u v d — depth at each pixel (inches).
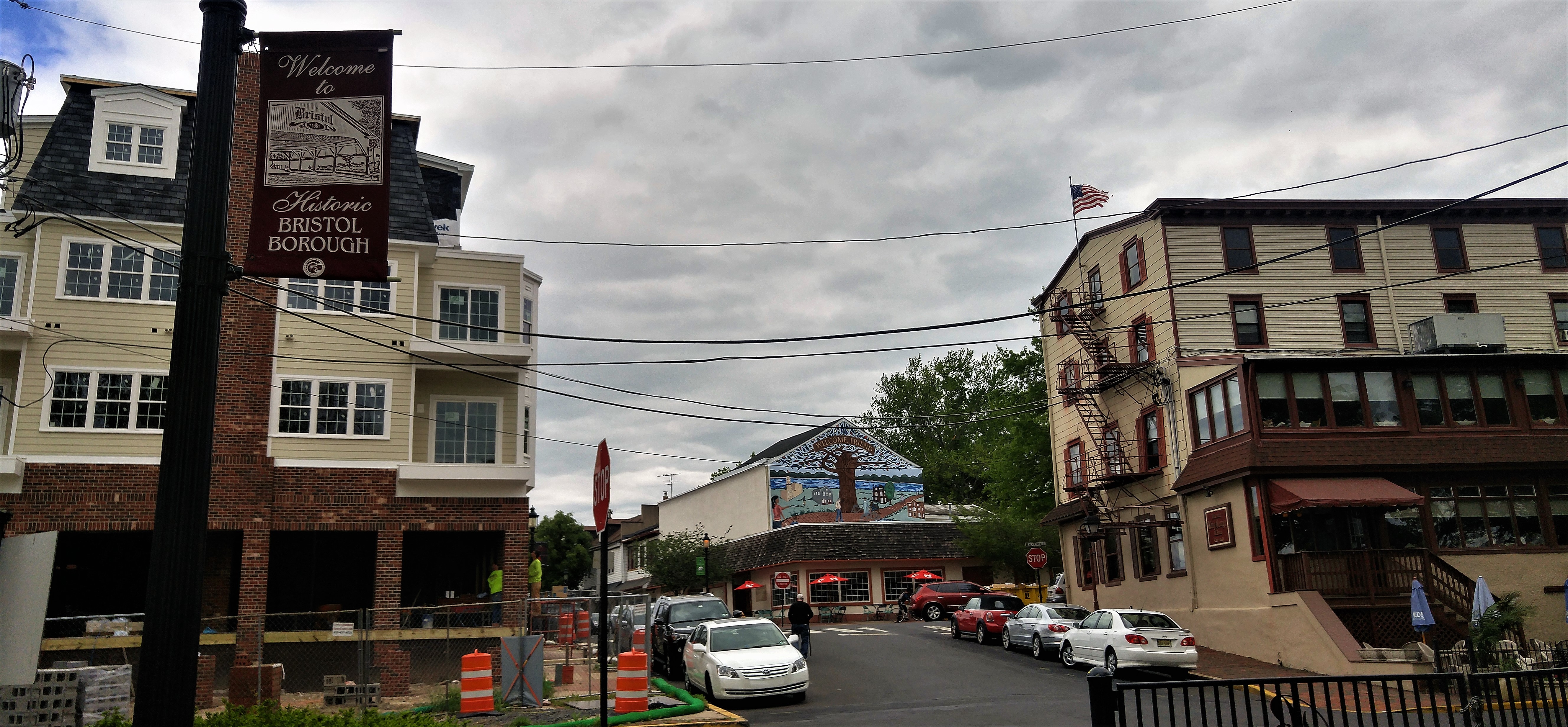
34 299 959.0
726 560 2138.3
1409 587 962.7
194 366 276.1
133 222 995.9
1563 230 1305.4
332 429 1016.2
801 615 1088.8
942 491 2982.3
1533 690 375.6
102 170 1007.0
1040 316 1478.8
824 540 1942.7
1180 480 1150.3
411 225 1093.8
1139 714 333.4
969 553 1918.1
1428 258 1269.7
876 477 2208.4
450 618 974.4
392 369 1048.2
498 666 978.1
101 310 975.6
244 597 943.0
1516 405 1072.8
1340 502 958.4
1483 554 1014.4
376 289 1056.2
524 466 1040.2
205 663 866.1
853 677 946.1
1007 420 2372.0
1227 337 1202.6
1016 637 1120.8
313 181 353.4
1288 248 1243.8
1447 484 1032.8
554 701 780.0
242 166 1029.8
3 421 945.5
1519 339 1258.0
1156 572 1234.0
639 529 3373.5
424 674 981.2
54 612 1047.0
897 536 1983.3
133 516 942.4
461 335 1085.1
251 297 955.3
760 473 2162.9
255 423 987.3
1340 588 956.6
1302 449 1016.2
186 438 270.7
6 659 330.3
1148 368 1243.8
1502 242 1289.4
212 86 298.4
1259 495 1008.9
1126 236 1323.8
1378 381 1067.3
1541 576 1012.5
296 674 930.7
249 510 964.6
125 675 600.7
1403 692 358.3
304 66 361.7
